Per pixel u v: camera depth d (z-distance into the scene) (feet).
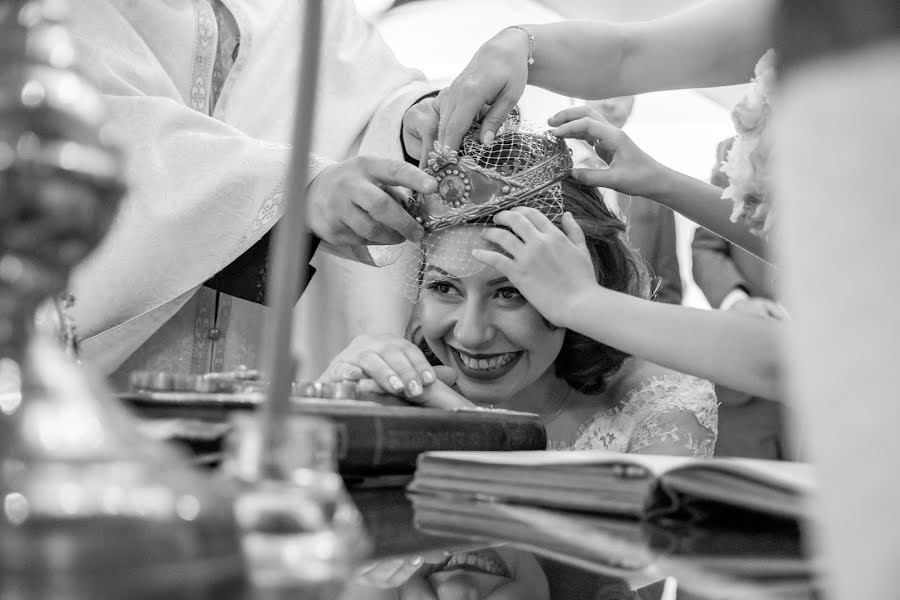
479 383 6.19
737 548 2.67
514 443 4.35
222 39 7.85
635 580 2.32
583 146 8.79
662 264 11.31
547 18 15.61
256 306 7.48
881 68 0.91
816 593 2.09
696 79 6.84
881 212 0.90
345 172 6.12
